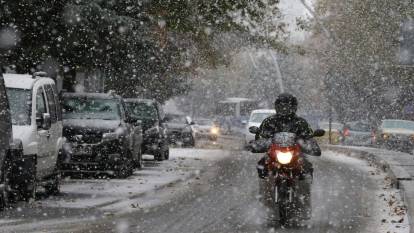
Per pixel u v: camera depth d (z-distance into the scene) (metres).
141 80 57.00
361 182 34.84
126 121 36.50
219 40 57.78
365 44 85.62
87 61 36.59
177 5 41.12
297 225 20.41
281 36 54.59
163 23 41.81
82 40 34.28
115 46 36.09
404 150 71.75
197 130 109.25
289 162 19.27
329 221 21.39
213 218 21.61
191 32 44.22
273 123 20.66
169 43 51.62
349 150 61.16
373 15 83.94
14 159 23.23
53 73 36.59
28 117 24.64
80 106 35.75
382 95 89.88
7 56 35.19
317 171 41.22
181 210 23.36
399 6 81.38
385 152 54.06
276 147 19.44
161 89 71.31
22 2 32.53
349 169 43.53
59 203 24.38
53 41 34.34
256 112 67.31
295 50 57.00
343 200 27.00
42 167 25.19
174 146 74.19
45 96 26.25
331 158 55.00
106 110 35.81
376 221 21.66
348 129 78.56
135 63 45.47
